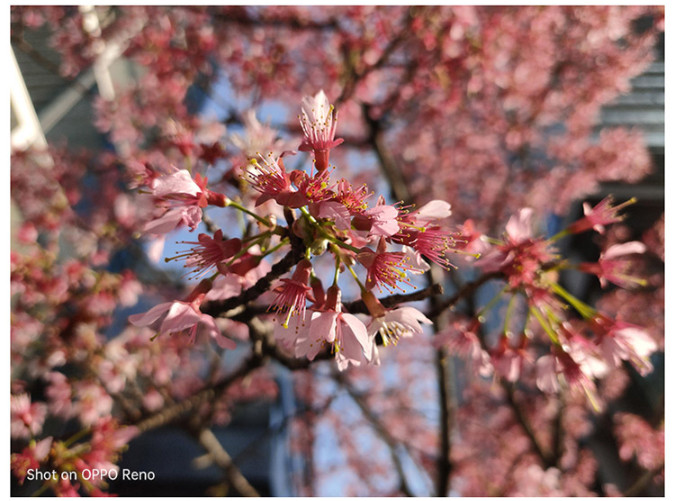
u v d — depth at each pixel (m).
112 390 3.90
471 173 7.94
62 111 7.49
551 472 4.92
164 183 1.59
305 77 6.01
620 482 7.33
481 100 6.76
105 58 5.98
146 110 5.55
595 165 7.48
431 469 7.48
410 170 7.83
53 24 5.48
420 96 5.59
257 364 2.70
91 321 4.17
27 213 4.98
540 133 7.94
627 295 7.72
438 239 1.75
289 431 8.30
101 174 5.67
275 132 2.27
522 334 2.16
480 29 5.29
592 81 6.78
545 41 6.11
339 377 6.28
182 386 6.70
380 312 1.68
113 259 6.53
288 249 1.91
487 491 6.61
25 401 2.92
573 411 7.35
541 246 2.03
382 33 4.98
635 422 5.30
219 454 4.68
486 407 8.08
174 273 6.15
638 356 1.93
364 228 1.50
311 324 1.58
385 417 8.42
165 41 5.22
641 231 8.56
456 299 2.10
